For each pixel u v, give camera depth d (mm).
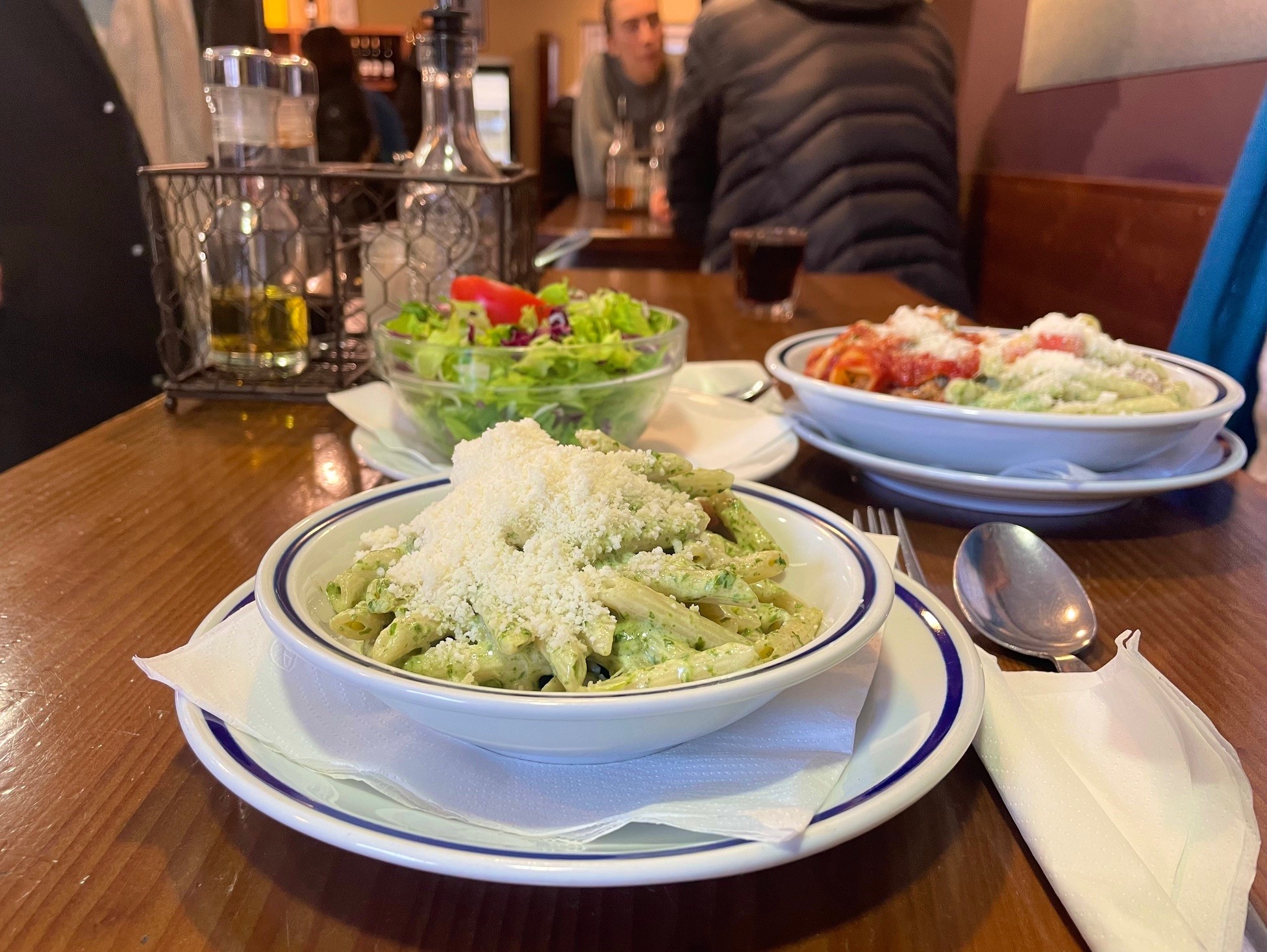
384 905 346
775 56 2432
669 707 328
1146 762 401
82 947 322
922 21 2512
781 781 358
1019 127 2887
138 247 2002
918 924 340
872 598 415
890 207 2410
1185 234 1881
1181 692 484
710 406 929
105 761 427
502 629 390
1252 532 731
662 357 815
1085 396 791
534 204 1228
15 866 359
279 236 1003
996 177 2994
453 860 311
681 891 355
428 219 1058
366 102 1676
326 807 344
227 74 955
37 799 399
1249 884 328
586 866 307
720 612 452
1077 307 2398
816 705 411
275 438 936
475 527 439
